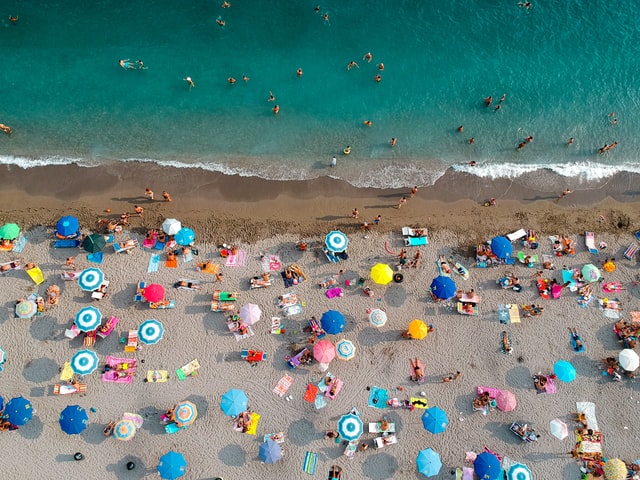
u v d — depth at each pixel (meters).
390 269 23.25
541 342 23.45
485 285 24.42
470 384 22.64
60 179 26.00
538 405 22.39
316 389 22.19
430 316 23.77
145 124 27.86
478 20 31.83
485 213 26.47
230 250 24.41
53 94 28.09
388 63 30.25
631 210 26.86
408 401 22.09
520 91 30.05
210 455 21.11
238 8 31.02
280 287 23.84
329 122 28.61
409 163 27.84
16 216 24.73
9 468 20.52
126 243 23.97
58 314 22.72
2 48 28.81
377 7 31.80
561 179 27.72
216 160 27.22
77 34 29.52
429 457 20.16
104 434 20.97
